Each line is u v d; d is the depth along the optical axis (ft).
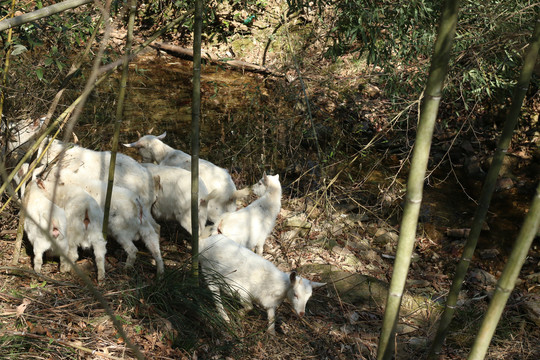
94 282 15.44
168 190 18.37
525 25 17.11
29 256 16.44
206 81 36.27
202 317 14.84
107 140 26.81
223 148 27.35
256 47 39.19
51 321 13.06
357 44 35.83
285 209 23.73
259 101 32.35
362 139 30.12
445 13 6.59
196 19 13.43
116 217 16.05
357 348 16.11
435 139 31.35
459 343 17.04
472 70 19.12
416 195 7.17
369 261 21.39
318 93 32.99
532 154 30.30
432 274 21.12
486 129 31.50
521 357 16.44
